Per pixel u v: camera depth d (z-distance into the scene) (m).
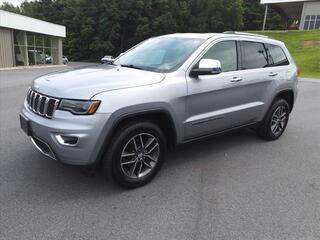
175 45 4.88
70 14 76.88
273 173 4.68
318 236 3.21
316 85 18.00
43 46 36.50
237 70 5.14
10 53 29.25
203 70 4.27
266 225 3.36
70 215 3.41
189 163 4.92
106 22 69.88
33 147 5.29
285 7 67.75
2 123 6.76
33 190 3.90
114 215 3.45
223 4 73.69
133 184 4.00
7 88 12.45
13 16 28.70
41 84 3.98
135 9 69.38
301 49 42.75
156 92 3.95
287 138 6.45
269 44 5.95
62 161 3.61
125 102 3.67
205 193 4.00
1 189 3.88
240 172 4.66
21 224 3.22
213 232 3.21
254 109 5.46
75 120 3.48
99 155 3.63
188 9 70.62
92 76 4.02
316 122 8.01
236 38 5.22
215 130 4.92
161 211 3.55
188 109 4.36
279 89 5.91
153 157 4.18
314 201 3.89
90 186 4.05
